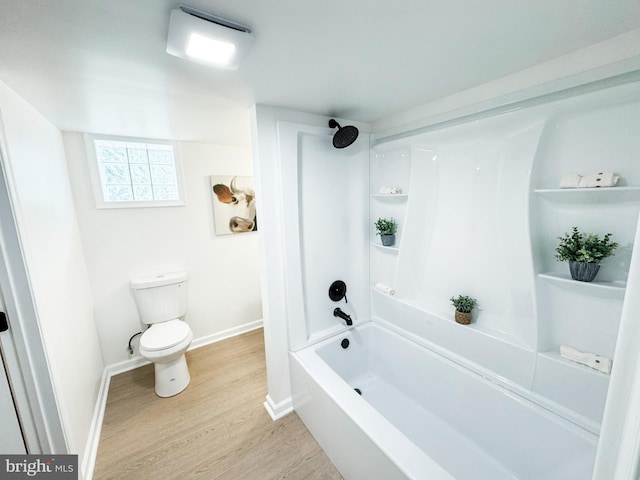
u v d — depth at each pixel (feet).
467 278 5.20
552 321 4.12
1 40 2.67
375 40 3.05
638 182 3.25
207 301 8.99
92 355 6.32
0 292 3.51
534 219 4.07
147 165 7.76
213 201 8.65
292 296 5.74
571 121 3.68
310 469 4.74
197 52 2.94
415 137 5.54
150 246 7.82
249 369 7.72
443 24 2.79
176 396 6.65
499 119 4.25
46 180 4.82
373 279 7.30
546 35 3.07
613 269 3.51
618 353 1.46
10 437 3.77
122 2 2.24
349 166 6.51
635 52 3.04
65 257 5.33
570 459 3.75
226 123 6.12
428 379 5.78
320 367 5.35
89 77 3.64
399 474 3.32
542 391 4.16
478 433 4.90
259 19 2.59
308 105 5.16
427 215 5.77
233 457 5.00
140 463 4.92
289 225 5.49
